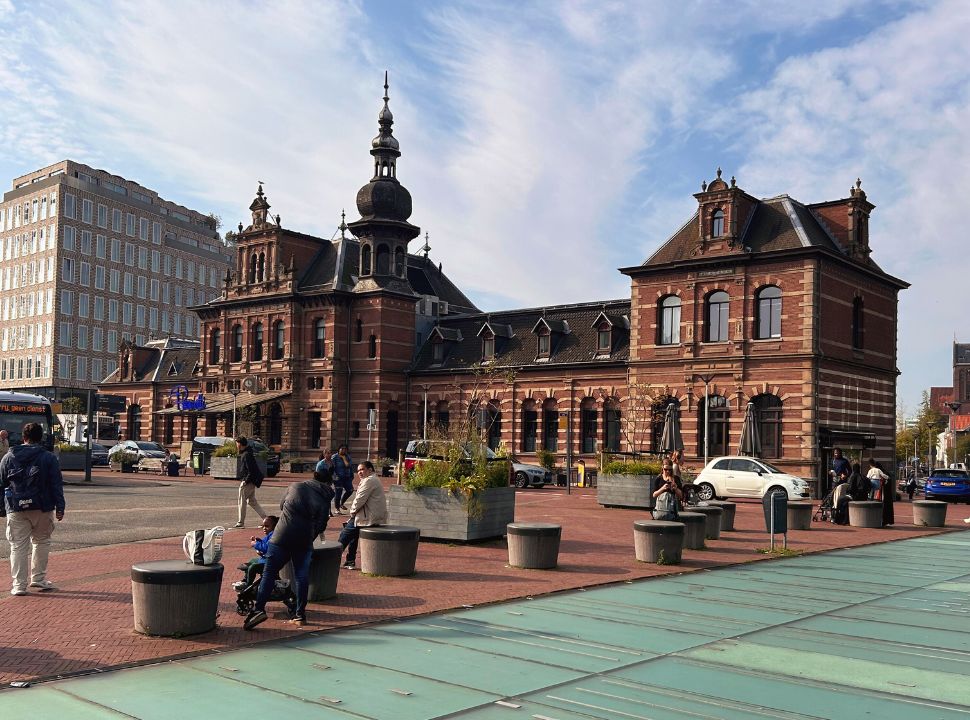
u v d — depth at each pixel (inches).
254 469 865.5
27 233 4092.0
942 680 356.8
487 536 763.4
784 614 486.0
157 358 2950.3
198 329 4658.0
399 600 496.4
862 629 450.6
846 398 1657.2
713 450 1646.2
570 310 2106.3
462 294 2684.5
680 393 1699.1
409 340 2278.5
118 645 382.6
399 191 2297.0
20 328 4062.5
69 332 3949.3
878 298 1796.3
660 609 493.0
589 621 455.2
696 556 728.3
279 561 419.2
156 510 1017.5
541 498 1395.2
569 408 1967.3
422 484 757.9
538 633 424.2
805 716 307.4
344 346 2252.7
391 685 332.8
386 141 2315.5
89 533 792.3
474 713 301.7
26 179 4421.8
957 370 5516.7
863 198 1721.2
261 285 2347.4
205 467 1881.2
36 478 497.7
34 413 1540.4
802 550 783.1
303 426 2267.5
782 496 773.3
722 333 1662.2
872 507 1037.8
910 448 3846.0
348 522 608.7
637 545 681.6
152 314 4372.5
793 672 363.6
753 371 1608.0
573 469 1909.4
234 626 423.5
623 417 1879.9
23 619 433.1
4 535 764.6
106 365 4106.8
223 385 2443.4
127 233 4252.0
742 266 1628.9
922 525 1072.8
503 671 354.6
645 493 1168.8
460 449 778.8
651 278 1755.7
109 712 295.7
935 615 492.4
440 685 333.7
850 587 586.9
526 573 606.5
